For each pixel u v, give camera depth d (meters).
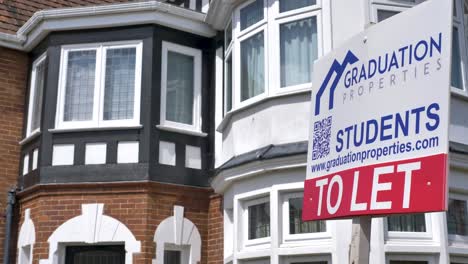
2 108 11.16
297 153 7.96
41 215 9.86
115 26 10.59
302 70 8.87
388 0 8.70
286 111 8.64
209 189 10.30
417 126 3.96
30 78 11.47
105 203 9.75
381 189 4.11
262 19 9.45
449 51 3.83
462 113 8.55
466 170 8.07
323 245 7.75
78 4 12.83
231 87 10.13
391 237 7.59
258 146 8.88
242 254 8.62
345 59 4.73
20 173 10.98
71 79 10.58
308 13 8.95
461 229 8.07
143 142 9.98
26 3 12.18
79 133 10.23
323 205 4.65
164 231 9.71
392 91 4.21
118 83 10.41
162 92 10.35
